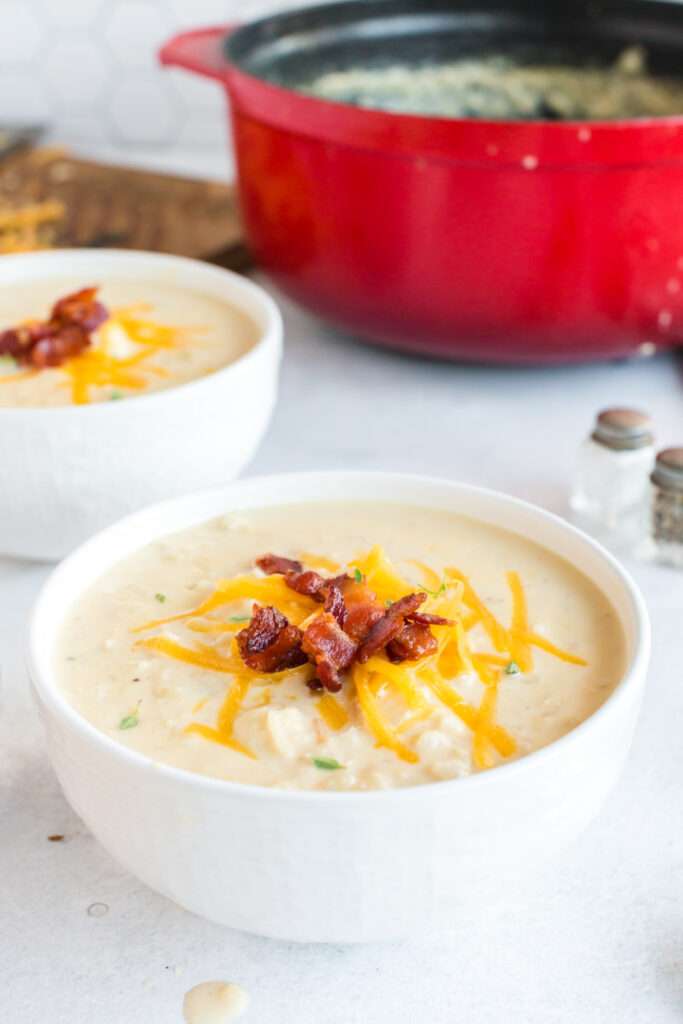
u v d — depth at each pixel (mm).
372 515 722
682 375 953
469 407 921
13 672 751
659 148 822
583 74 1053
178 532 712
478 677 641
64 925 651
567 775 604
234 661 645
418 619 634
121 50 1246
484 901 621
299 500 729
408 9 1037
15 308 862
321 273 896
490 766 611
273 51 999
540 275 854
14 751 715
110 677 646
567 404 923
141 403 752
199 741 621
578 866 670
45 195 1082
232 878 598
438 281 865
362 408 919
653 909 656
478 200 839
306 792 583
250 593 658
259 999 626
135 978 634
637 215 838
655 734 723
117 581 688
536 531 706
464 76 1053
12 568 808
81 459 754
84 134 1287
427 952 641
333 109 844
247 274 1040
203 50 948
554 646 656
